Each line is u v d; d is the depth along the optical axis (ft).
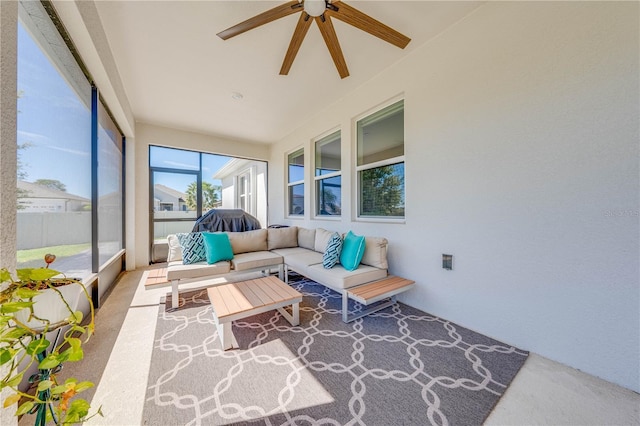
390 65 8.79
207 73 9.00
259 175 20.27
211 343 6.05
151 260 14.37
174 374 4.90
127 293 9.55
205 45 7.47
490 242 6.31
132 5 6.03
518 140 5.79
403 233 8.55
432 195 7.61
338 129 11.92
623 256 4.50
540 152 5.46
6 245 2.66
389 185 9.43
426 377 4.80
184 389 4.50
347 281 7.45
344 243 9.16
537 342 5.53
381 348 5.81
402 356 5.49
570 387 4.50
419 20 6.77
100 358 5.42
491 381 4.67
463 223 6.86
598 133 4.73
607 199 4.66
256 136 16.31
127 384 4.62
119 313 7.75
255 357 5.46
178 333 6.53
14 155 2.82
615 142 4.56
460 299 6.95
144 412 4.00
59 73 5.64
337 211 12.17
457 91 6.93
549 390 4.44
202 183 16.34
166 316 7.58
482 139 6.42
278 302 6.50
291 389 4.49
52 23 5.27
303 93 10.66
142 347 5.86
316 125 12.85
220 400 4.24
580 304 4.96
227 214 13.84
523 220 5.74
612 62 4.57
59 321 2.84
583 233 4.92
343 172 11.18
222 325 5.94
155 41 7.28
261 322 7.19
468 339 6.19
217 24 6.66
